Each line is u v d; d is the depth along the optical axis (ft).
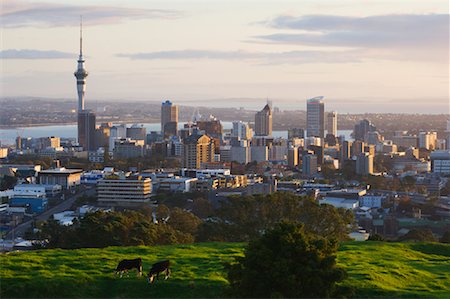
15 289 200.95
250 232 338.54
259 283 170.81
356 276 218.38
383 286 209.36
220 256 242.78
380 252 263.70
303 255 174.09
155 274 209.97
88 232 319.88
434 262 252.42
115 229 320.91
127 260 213.46
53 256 238.89
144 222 338.54
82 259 233.76
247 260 173.88
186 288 204.23
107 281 210.38
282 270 169.27
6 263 224.53
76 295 201.57
